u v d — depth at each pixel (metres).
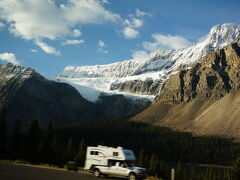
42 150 103.31
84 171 47.62
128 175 39.25
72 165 47.38
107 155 42.09
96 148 43.50
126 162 41.09
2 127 91.62
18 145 98.94
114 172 40.28
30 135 100.62
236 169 103.25
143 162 144.75
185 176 140.00
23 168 44.75
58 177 35.84
